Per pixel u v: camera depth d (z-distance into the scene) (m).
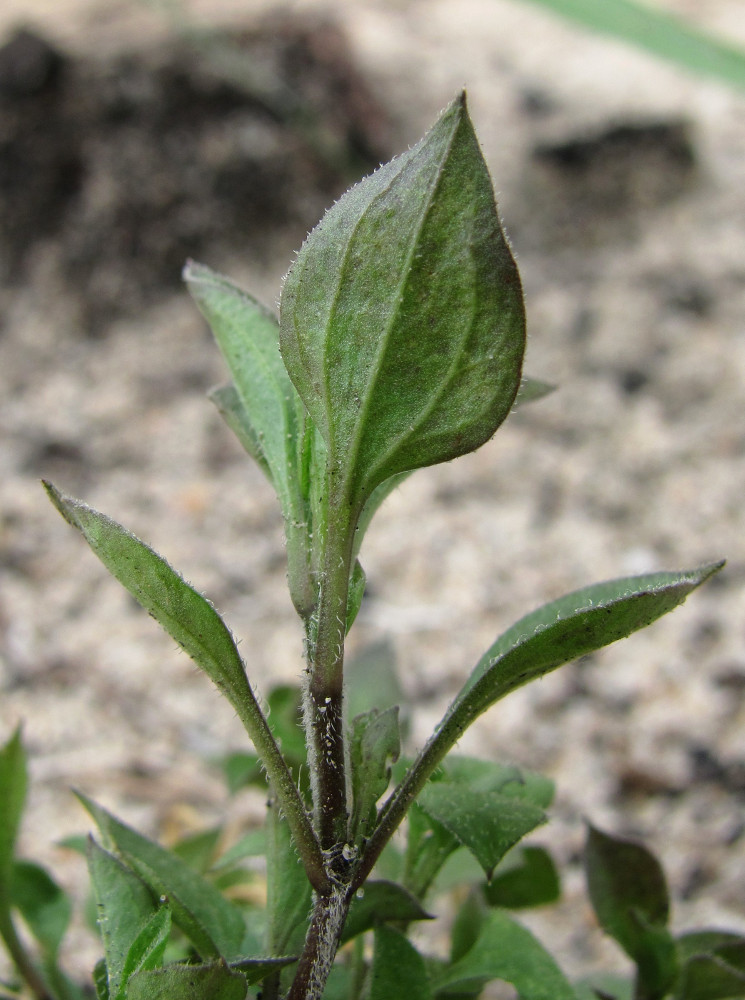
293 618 0.13
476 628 0.13
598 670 0.13
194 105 0.17
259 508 0.15
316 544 0.05
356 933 0.05
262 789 0.08
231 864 0.06
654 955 0.06
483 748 0.12
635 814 0.11
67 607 0.14
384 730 0.05
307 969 0.05
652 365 0.17
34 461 0.15
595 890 0.06
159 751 0.12
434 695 0.12
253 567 0.14
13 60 0.17
